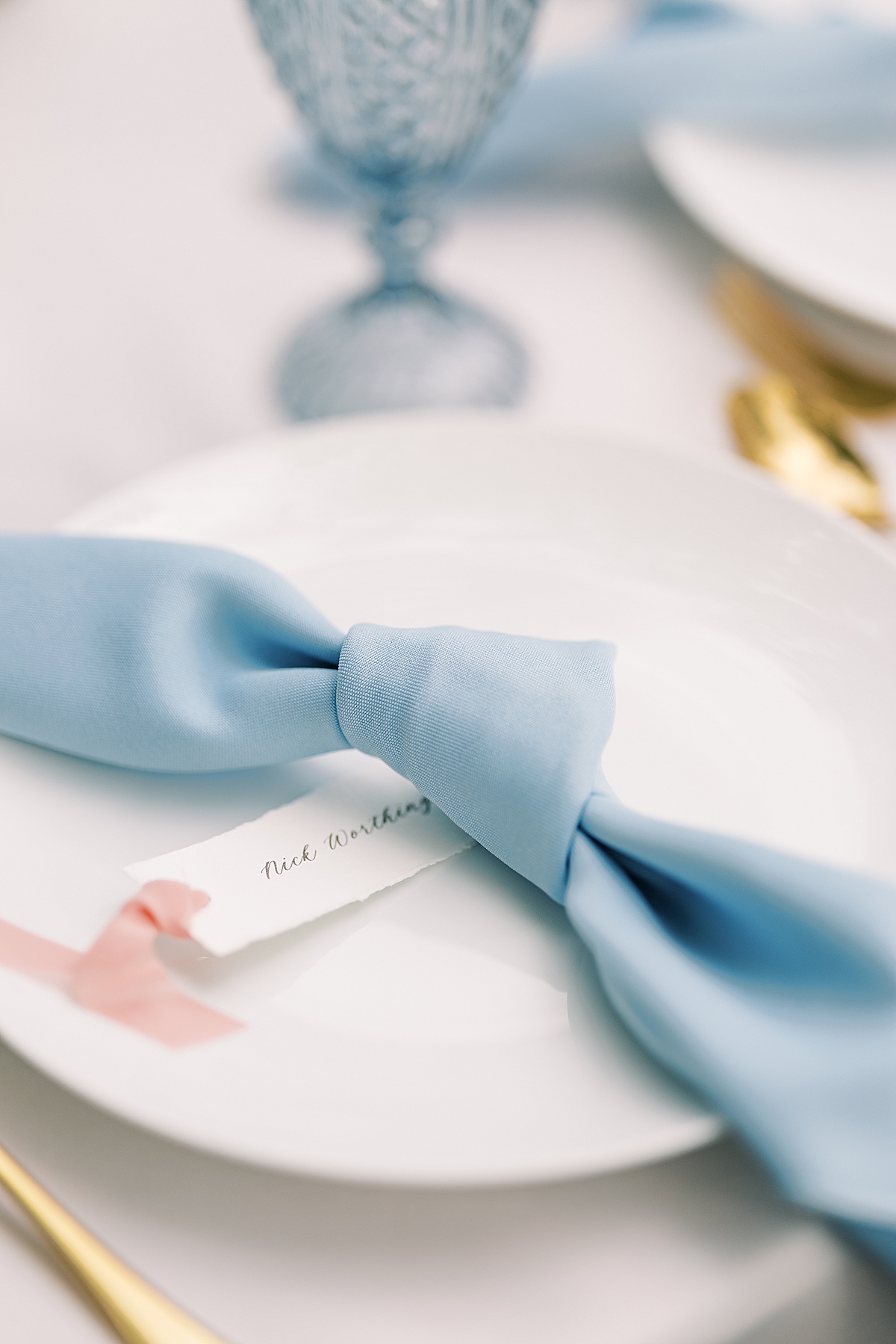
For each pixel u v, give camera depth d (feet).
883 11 1.75
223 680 1.06
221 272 1.59
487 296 1.54
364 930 0.97
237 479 1.21
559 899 0.97
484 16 1.31
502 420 1.23
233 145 1.82
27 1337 0.89
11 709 1.06
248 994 0.94
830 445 1.33
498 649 1.02
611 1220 0.91
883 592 1.10
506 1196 0.92
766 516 1.16
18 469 1.39
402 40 1.30
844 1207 0.83
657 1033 0.87
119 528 1.18
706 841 0.91
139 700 1.04
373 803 1.04
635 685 1.10
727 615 1.13
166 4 2.23
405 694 1.00
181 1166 0.92
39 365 1.49
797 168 1.53
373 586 1.17
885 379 1.39
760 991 0.91
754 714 1.08
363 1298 0.89
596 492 1.20
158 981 0.93
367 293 1.53
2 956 0.94
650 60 1.56
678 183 1.50
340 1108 0.88
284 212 1.68
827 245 1.44
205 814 1.04
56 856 1.02
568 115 1.59
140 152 1.81
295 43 1.34
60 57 2.06
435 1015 0.93
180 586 1.06
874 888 0.88
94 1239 0.90
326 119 1.40
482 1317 0.89
